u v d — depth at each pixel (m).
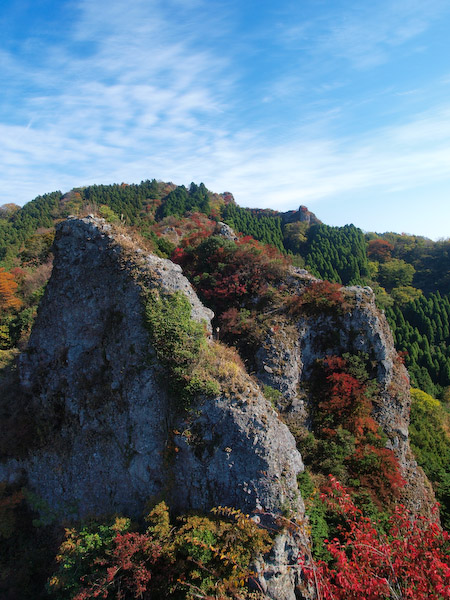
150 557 12.48
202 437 14.62
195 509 14.05
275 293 27.95
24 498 17.84
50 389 18.55
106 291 18.22
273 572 12.62
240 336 25.39
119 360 17.16
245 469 14.05
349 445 20.47
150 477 15.23
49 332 18.95
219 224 39.91
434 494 23.33
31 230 67.81
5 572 15.59
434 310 61.91
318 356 24.94
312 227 81.25
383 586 9.43
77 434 17.59
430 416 34.97
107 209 21.05
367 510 17.11
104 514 15.49
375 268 76.19
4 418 19.08
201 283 30.48
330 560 14.29
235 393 15.22
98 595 12.19
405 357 49.97
